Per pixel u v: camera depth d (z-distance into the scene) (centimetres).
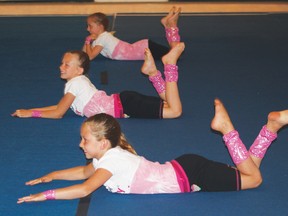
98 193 334
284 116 326
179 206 318
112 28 744
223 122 328
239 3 899
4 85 523
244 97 500
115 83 530
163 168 331
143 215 309
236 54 635
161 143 403
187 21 792
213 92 512
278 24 777
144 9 859
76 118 447
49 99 489
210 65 594
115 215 309
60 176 342
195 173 330
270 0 915
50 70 570
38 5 878
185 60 610
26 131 421
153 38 693
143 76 552
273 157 384
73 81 438
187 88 521
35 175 353
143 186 326
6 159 375
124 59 606
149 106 440
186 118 449
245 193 333
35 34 711
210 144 403
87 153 323
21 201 312
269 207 319
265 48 661
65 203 322
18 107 470
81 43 666
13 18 798
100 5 879
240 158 329
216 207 318
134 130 424
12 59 606
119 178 322
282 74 568
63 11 843
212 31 736
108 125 320
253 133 421
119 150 325
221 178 329
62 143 400
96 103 437
